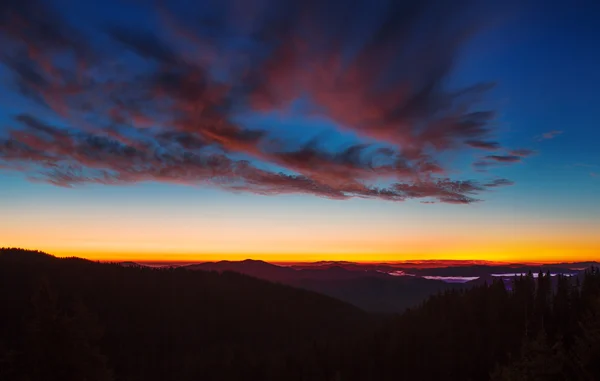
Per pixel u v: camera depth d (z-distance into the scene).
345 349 105.06
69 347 23.47
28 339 23.19
